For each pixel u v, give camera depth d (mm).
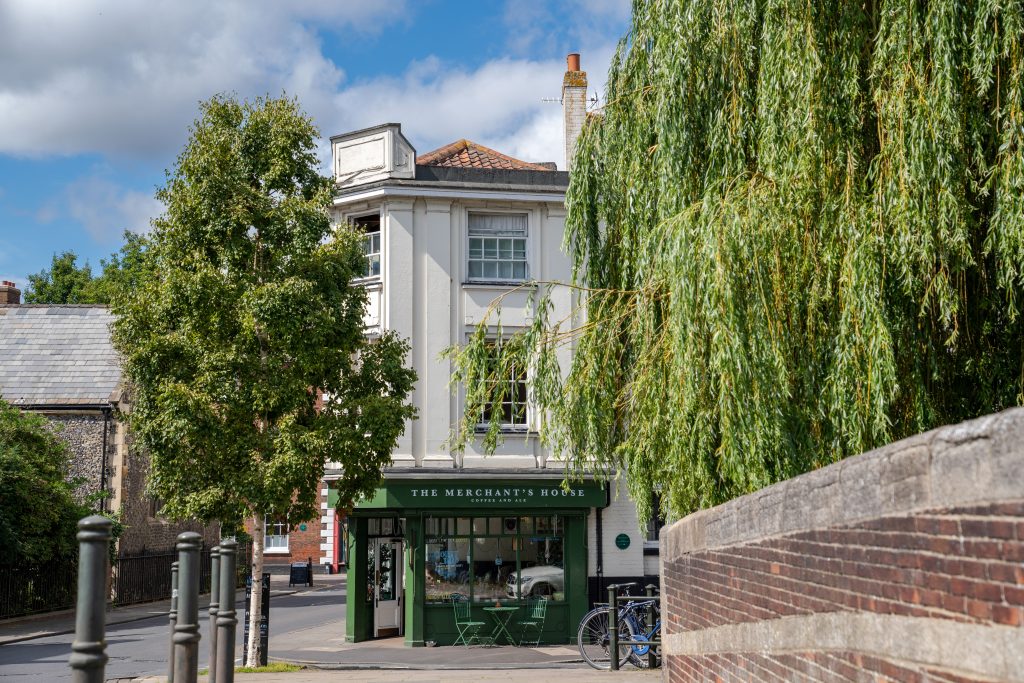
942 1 7926
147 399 15008
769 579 5711
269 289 14617
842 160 8656
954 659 3270
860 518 4172
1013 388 8250
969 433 3186
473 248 20672
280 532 16641
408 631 19234
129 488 30109
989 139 8031
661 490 10844
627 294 11328
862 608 4152
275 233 15180
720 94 10031
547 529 20031
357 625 19984
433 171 20656
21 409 28516
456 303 20344
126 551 29922
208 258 15320
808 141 8617
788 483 5324
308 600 33844
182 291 14602
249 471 14703
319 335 14945
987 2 7715
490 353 12031
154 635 21281
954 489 3273
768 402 8086
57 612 26125
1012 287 7723
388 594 20906
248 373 15055
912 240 7668
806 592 4969
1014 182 7367
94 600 3529
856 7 8922
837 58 8898
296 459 14383
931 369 8039
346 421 15281
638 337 10500
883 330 7621
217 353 14758
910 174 7777
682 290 8703
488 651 18297
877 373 7574
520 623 19516
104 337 31984
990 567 3031
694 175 10109
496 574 19734
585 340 11211
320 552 50438
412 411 15875
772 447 8102
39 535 24672
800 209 8609
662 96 10094
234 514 14969
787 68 8930
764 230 8523
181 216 15086
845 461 4480
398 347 16344
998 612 2979
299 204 15312
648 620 15180
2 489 23438
